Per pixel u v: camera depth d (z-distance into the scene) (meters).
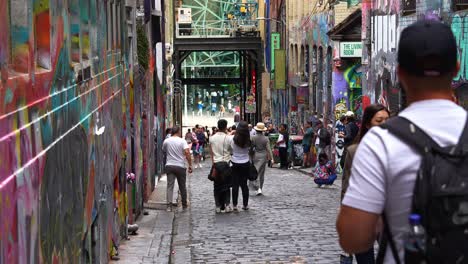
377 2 29.47
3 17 6.07
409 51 4.16
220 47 74.62
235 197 21.58
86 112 10.65
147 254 15.15
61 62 8.73
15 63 6.91
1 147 5.65
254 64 79.75
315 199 24.30
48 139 7.68
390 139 4.07
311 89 48.25
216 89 130.00
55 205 7.99
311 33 47.94
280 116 63.34
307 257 14.76
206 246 16.25
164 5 44.06
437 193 3.93
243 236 17.41
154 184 30.08
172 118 56.94
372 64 30.44
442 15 21.08
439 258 3.92
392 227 4.09
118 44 16.42
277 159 44.97
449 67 4.15
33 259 6.82
